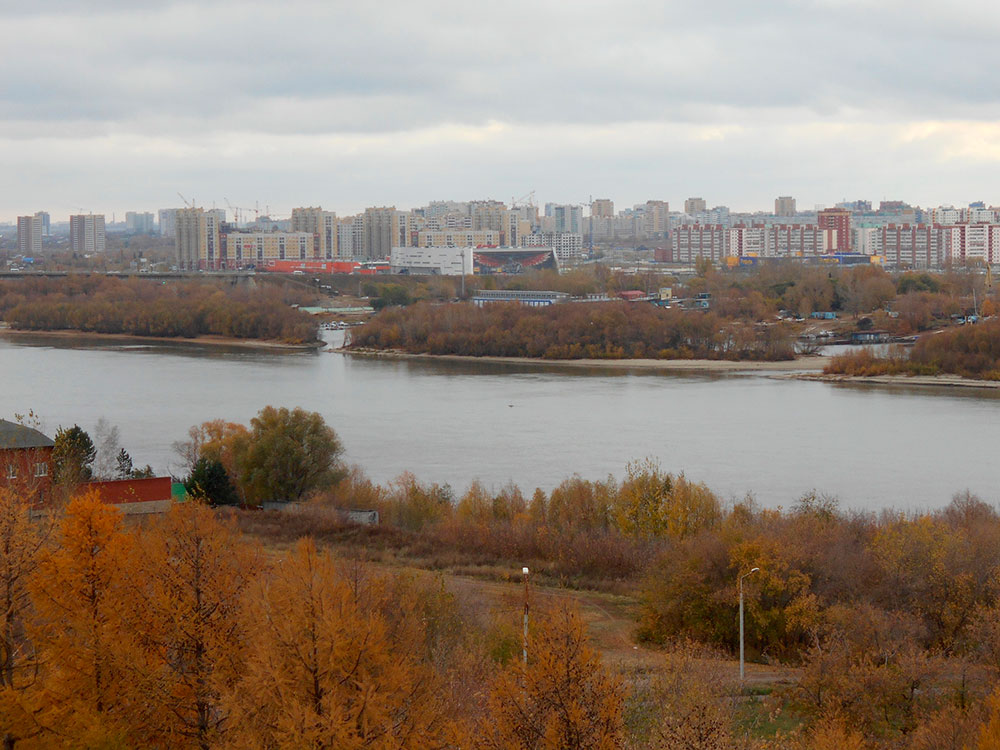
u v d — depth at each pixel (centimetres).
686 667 4772
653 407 17525
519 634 4778
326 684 3316
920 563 6456
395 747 3219
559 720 3381
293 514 9331
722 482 11956
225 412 16225
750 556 6419
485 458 13175
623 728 3600
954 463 13025
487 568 8038
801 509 9494
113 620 3703
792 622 6200
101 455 11606
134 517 7750
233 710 3316
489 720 3494
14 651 3822
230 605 3822
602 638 6481
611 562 8156
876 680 4944
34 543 3903
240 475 10362
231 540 4156
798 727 4656
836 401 18325
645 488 9406
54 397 17625
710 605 6400
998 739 3953
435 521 9619
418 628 4084
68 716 3469
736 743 3981
